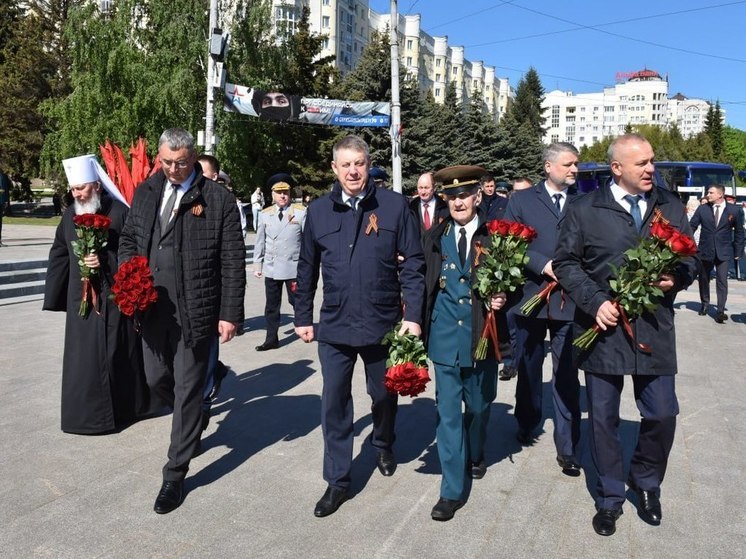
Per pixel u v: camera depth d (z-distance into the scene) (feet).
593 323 11.55
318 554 10.79
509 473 14.32
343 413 12.75
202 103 97.81
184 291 12.73
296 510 12.42
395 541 11.26
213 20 57.36
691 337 30.81
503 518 12.17
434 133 118.11
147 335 13.29
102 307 15.96
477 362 12.67
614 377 11.59
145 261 12.85
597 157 276.62
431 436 16.61
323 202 12.92
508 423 17.75
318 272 13.25
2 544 10.93
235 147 98.63
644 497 12.00
